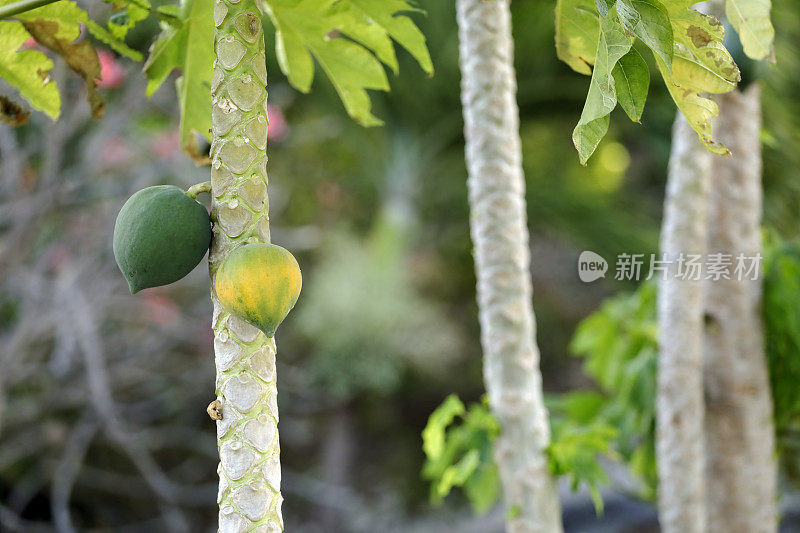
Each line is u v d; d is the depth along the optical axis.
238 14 2.53
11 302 9.02
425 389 15.13
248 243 2.50
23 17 2.88
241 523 2.48
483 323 3.18
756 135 3.70
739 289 3.76
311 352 14.23
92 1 6.35
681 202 3.38
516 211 3.15
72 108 7.57
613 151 17.53
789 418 4.43
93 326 8.44
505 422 3.15
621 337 5.20
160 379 10.67
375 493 14.47
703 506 3.68
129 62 7.94
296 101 13.77
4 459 8.79
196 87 3.00
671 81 2.55
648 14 2.43
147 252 2.49
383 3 2.99
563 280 18.16
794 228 7.16
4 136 7.59
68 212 8.65
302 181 14.95
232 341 2.50
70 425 10.01
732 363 3.79
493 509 13.41
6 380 8.08
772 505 3.88
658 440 3.58
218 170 2.51
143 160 8.95
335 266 13.88
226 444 2.49
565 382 17.44
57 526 9.05
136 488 10.62
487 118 3.13
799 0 6.20
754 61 3.05
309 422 14.10
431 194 14.68
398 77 12.88
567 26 2.80
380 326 13.16
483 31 3.13
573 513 12.34
